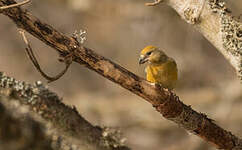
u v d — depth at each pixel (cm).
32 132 381
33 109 550
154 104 630
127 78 603
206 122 655
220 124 1520
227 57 634
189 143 1488
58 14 1784
